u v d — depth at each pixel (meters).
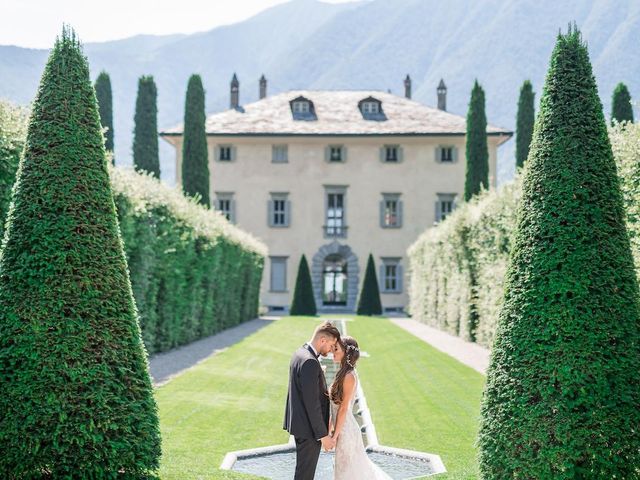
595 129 6.65
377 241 49.06
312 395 6.24
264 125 49.16
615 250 6.46
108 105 44.19
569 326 6.28
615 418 6.14
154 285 18.97
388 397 13.34
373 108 50.78
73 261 6.84
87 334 6.79
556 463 6.16
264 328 30.33
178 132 47.88
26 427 6.60
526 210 6.72
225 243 28.56
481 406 6.78
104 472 6.73
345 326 31.39
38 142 7.01
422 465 8.83
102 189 7.12
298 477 6.27
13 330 6.71
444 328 29.33
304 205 49.19
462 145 48.75
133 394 6.95
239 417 11.23
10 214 6.99
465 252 24.19
